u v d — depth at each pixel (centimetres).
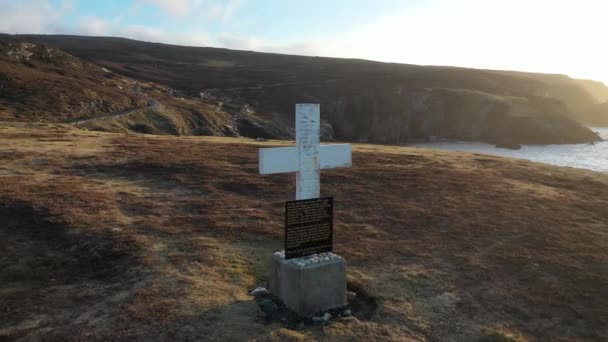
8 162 2323
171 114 8706
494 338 867
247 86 15750
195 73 17562
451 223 1542
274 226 1472
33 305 925
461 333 880
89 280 1052
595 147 10894
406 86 15250
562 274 1160
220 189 1961
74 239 1278
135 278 1043
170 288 983
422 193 1944
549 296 1048
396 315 928
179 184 2006
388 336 847
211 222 1477
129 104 8594
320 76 17925
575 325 942
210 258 1170
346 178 2197
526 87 18750
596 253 1307
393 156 2914
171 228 1402
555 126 12731
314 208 952
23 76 7894
